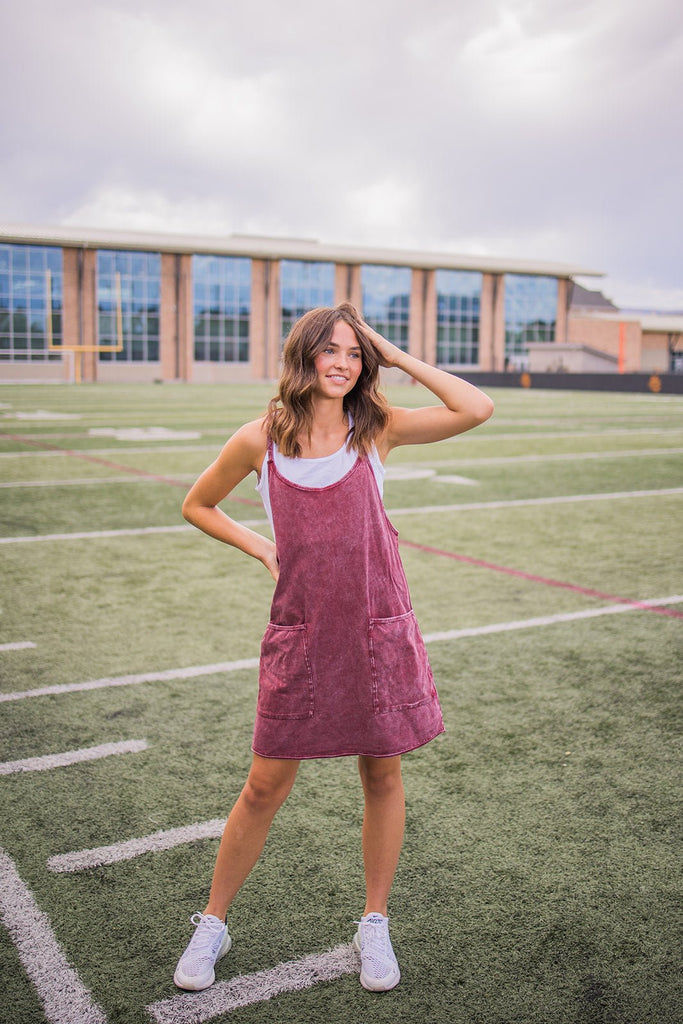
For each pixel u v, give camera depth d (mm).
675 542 7688
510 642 4984
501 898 2609
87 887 2645
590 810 3127
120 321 54438
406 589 2299
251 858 2312
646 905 2576
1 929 2445
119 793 3219
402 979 2270
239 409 25641
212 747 3609
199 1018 2123
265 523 8312
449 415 2268
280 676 2188
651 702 4125
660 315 89688
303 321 2135
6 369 53500
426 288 61438
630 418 22922
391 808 2307
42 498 9781
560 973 2287
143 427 19125
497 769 3443
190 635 5066
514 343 64375
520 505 9547
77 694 4164
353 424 2191
